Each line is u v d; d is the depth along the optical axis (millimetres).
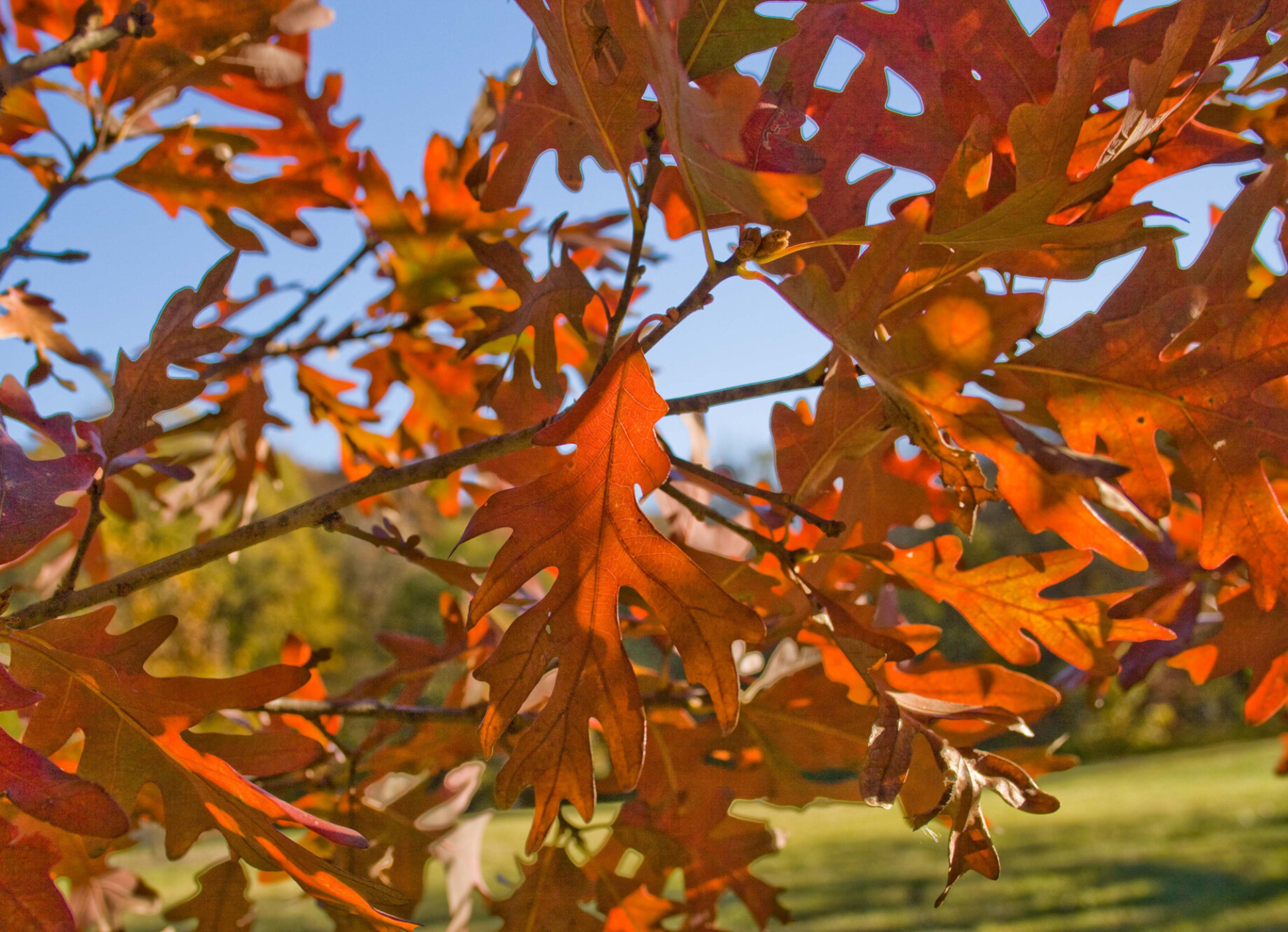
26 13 685
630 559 498
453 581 626
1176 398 528
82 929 701
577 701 498
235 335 554
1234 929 2391
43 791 463
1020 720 514
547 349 587
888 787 488
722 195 457
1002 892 2959
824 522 534
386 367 771
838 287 549
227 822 512
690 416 686
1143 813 4055
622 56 516
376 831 667
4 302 703
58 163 715
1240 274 531
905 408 507
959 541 554
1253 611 593
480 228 737
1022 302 485
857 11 563
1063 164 490
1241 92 555
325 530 545
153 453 768
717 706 497
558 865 646
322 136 735
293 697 680
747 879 650
